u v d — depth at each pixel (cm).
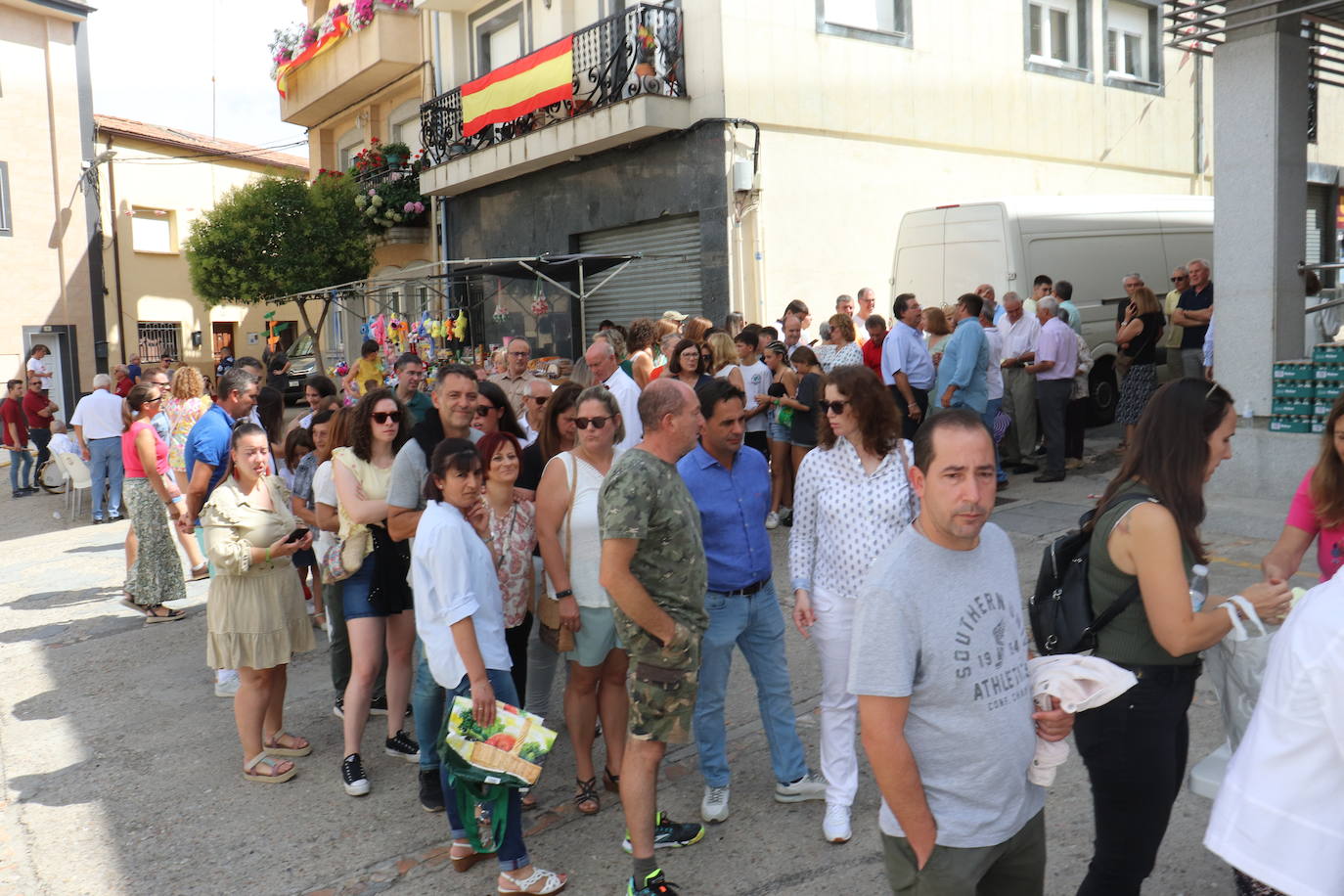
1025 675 221
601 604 401
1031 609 266
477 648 353
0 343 2109
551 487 402
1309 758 171
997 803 212
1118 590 243
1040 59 1582
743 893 346
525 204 1548
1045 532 756
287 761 471
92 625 756
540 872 356
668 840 379
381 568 452
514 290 1572
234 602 457
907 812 207
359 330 2188
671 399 336
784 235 1275
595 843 391
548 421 472
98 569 955
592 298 1455
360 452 455
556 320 1509
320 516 482
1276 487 754
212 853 404
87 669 653
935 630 206
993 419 898
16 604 836
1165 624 230
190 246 1948
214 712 565
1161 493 240
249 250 1847
